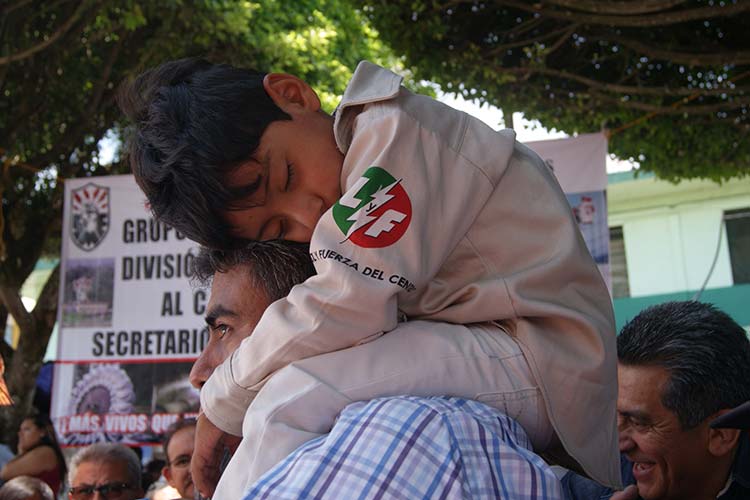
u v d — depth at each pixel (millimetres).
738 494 1912
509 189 1348
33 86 7695
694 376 1860
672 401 1876
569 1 5031
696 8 5059
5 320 8570
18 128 7816
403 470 1042
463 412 1120
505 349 1248
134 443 5680
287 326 1217
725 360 1882
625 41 5676
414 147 1291
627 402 1930
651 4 4871
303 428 1161
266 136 1343
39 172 8297
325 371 1194
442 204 1292
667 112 5910
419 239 1243
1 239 7781
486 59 5926
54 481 5547
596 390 1272
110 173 8859
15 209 8484
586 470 1247
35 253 8609
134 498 3920
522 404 1227
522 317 1274
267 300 1545
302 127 1374
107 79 8141
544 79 6051
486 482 1063
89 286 5844
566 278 1311
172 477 4012
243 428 1216
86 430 5711
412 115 1315
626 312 13523
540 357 1243
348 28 9477
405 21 5750
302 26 8875
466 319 1283
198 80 1375
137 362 5750
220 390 1302
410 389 1188
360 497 1026
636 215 13820
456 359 1212
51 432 5699
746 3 4766
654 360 1905
